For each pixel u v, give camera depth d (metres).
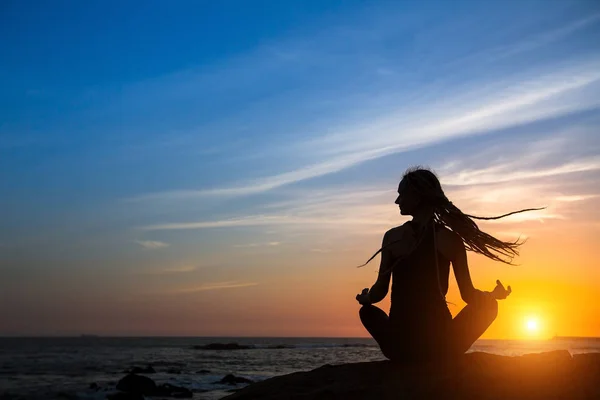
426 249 5.05
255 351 83.75
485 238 5.15
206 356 66.44
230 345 109.38
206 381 30.28
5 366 46.41
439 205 5.14
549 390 4.45
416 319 5.01
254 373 36.34
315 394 4.70
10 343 145.75
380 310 5.34
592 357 4.93
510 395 4.40
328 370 5.38
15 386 28.25
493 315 5.02
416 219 5.18
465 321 4.96
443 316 5.00
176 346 117.69
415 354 5.09
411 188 5.14
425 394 4.49
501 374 4.68
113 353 78.06
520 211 5.25
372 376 4.98
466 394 4.46
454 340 4.99
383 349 5.32
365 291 5.35
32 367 45.41
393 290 5.18
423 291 5.02
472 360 4.99
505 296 5.11
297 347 103.62
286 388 5.11
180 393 24.25
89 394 24.91
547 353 5.15
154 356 67.81
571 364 4.82
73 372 39.88
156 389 24.83
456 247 5.05
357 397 4.57
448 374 4.75
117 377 35.28
